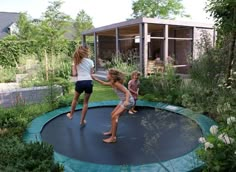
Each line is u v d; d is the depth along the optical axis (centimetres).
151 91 690
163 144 349
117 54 998
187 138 369
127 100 364
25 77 876
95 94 751
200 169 267
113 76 374
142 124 447
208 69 600
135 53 1156
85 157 311
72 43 1627
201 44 793
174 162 281
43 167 226
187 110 516
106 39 1401
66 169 268
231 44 539
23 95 603
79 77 435
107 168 270
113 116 364
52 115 502
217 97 497
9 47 1309
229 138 222
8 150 258
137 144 351
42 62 978
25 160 237
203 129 396
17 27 2259
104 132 409
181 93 603
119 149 335
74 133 404
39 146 271
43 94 625
